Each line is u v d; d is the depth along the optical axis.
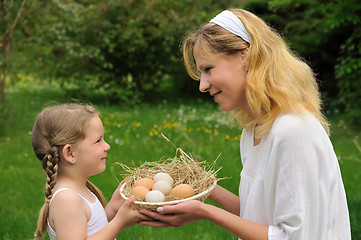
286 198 1.69
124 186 2.27
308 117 1.76
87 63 10.74
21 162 5.85
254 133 1.98
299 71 1.87
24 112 8.59
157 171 2.47
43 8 9.63
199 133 7.23
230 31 1.86
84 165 2.04
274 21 10.32
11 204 4.39
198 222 3.97
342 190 1.90
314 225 1.70
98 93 11.66
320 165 1.73
